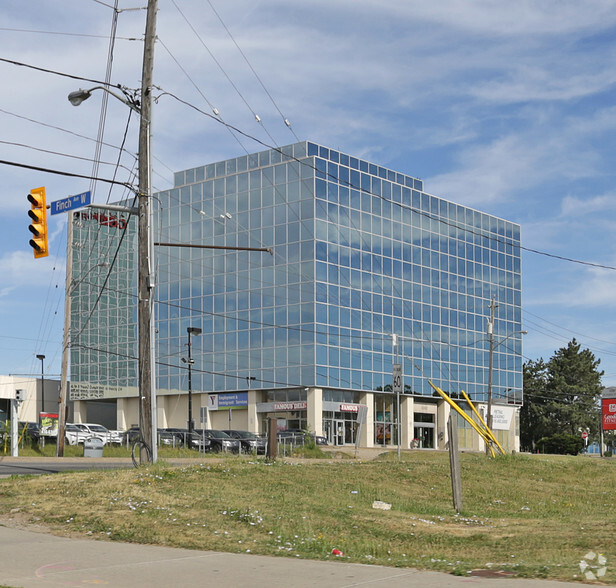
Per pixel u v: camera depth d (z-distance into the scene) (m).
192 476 21.27
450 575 10.90
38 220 18.86
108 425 92.00
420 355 81.12
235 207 77.19
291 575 10.84
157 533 14.29
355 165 77.38
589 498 27.89
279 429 68.38
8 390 57.50
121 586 9.98
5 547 12.81
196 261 79.31
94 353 87.75
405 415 79.38
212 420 76.94
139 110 24.80
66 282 45.81
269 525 15.44
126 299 86.25
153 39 24.64
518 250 96.38
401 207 81.38
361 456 48.47
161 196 82.56
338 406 72.50
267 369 73.19
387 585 10.06
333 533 15.45
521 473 32.69
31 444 48.44
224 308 76.88
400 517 18.44
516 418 92.69
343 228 74.69
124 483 19.38
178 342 79.69
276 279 73.69
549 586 9.82
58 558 11.91
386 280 78.50
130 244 86.56
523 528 17.50
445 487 26.69
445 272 85.69
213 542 13.70
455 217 88.00
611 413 75.31
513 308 94.19
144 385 23.84
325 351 71.31
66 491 18.33
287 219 73.62
